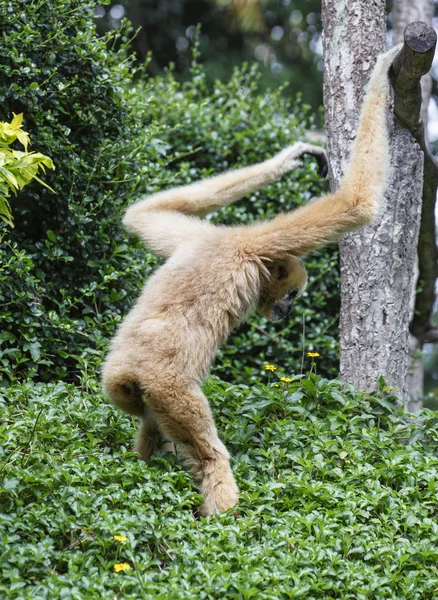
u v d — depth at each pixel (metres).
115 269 12.69
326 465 9.12
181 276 8.82
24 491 7.92
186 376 8.41
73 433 9.16
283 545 7.65
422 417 10.35
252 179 10.83
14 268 11.38
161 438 9.38
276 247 9.14
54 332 11.79
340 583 7.23
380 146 9.42
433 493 8.73
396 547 7.86
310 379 10.42
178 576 7.04
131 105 13.48
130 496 7.95
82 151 12.33
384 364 11.07
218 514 7.98
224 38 31.17
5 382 10.95
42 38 12.17
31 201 12.32
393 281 11.19
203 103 17.39
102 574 6.93
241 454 9.36
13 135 8.09
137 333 8.50
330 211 9.16
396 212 11.21
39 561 6.94
